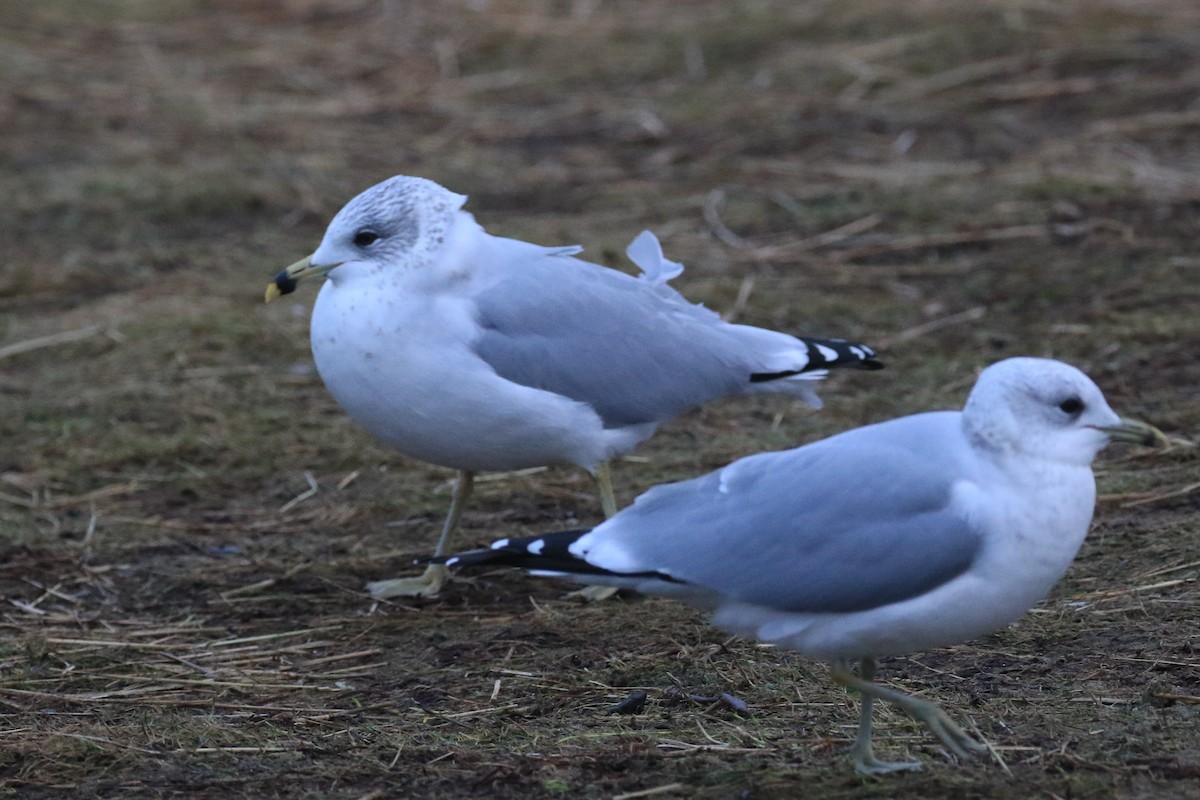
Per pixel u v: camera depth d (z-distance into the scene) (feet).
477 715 27.14
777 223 55.21
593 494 37.86
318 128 66.64
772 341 33.88
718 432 41.06
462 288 31.40
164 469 40.04
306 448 40.91
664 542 23.13
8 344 47.52
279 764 25.23
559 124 67.00
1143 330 44.37
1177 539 32.22
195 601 33.09
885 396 42.27
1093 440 21.90
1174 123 61.05
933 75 68.64
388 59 75.31
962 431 22.65
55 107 68.13
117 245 55.47
